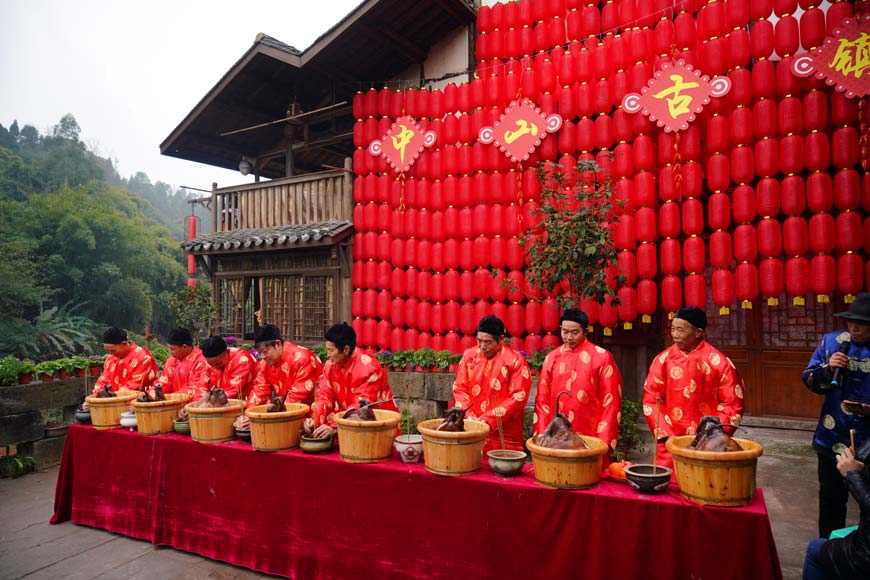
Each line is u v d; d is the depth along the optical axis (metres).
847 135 5.55
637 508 2.47
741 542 2.28
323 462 3.25
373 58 8.76
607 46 6.63
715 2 6.04
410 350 7.06
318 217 8.77
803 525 4.15
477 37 7.77
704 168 6.46
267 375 4.20
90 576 3.47
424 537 2.95
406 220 7.91
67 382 6.41
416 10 7.91
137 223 52.09
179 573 3.49
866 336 3.04
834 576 2.21
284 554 3.38
